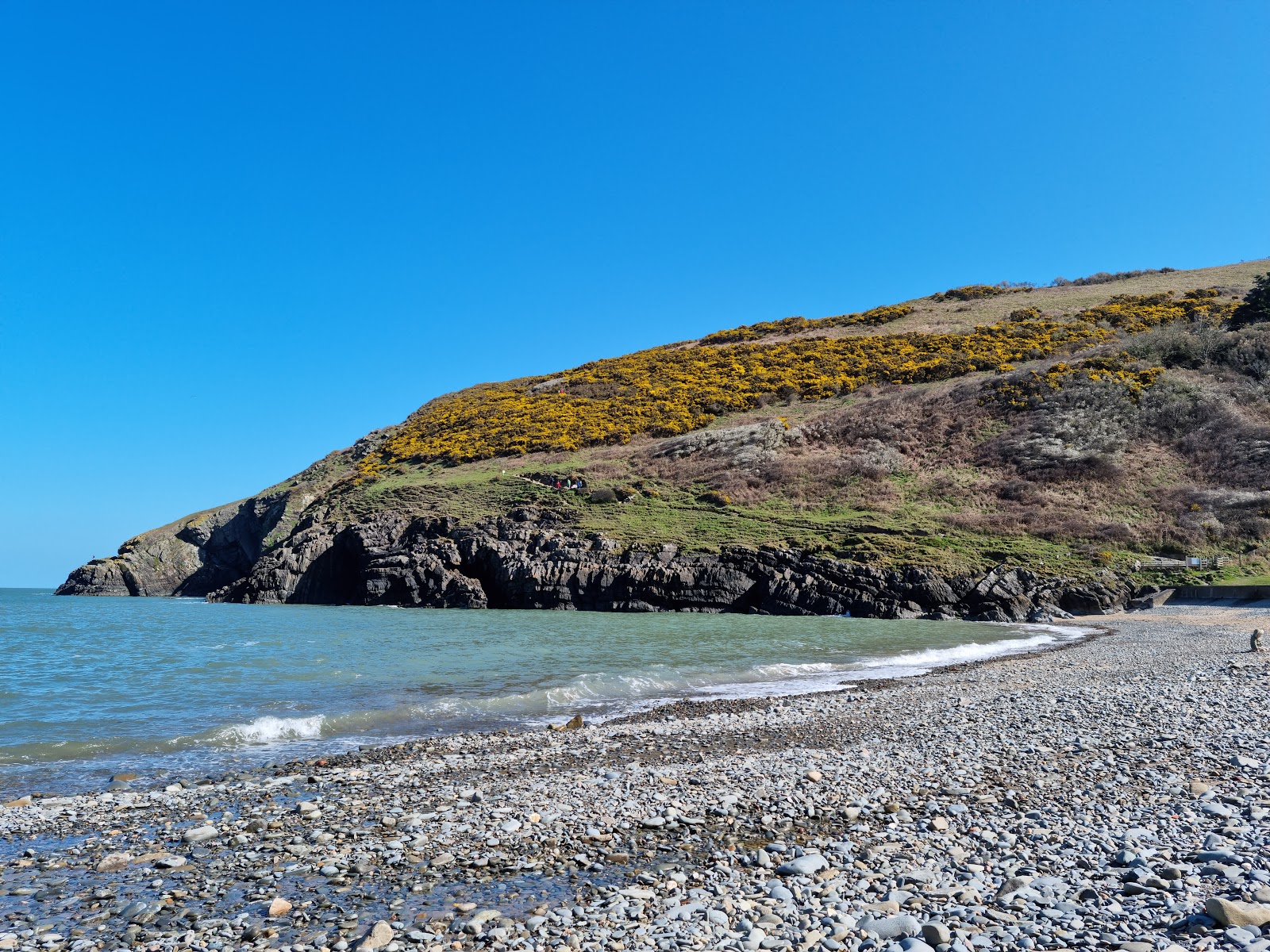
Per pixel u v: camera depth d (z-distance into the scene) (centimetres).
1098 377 7006
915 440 6888
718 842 823
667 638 3353
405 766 1222
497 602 5653
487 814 944
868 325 10594
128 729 1534
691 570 5206
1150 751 1081
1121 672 2058
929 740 1268
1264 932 519
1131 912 578
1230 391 6550
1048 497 5791
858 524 5691
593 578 5366
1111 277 11406
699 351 10494
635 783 1066
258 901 702
